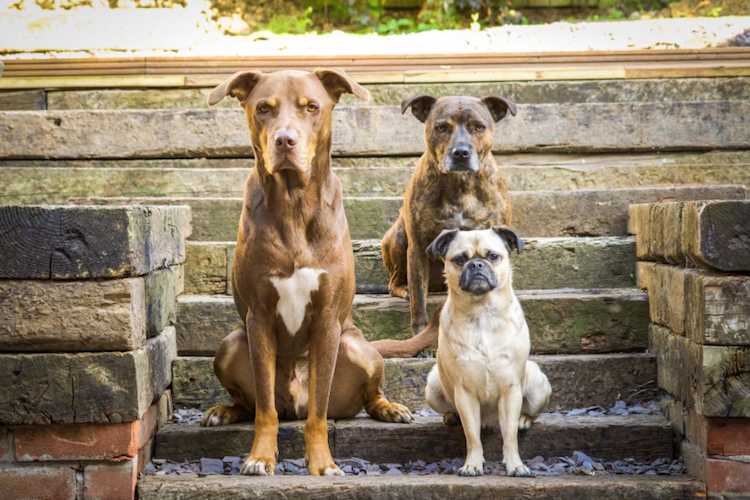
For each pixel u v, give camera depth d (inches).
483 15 363.3
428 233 159.0
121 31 274.4
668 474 121.3
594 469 123.6
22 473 114.2
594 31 274.4
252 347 124.8
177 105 224.8
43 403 112.3
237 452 131.0
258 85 122.8
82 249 112.0
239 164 207.3
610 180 199.8
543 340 154.4
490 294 119.6
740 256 112.2
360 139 207.3
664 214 140.9
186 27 285.0
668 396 138.6
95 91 223.8
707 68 223.0
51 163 203.6
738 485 113.0
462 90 223.0
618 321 154.3
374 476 118.3
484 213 160.2
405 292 168.2
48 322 112.3
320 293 123.8
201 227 179.9
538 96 223.1
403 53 244.5
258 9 365.7
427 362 147.6
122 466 114.8
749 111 203.6
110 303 113.0
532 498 112.5
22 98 221.9
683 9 365.4
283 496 112.7
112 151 204.5
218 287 167.8
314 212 123.3
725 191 181.0
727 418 113.0
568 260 169.3
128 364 113.3
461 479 115.6
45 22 271.6
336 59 228.5
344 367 135.1
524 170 200.4
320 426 124.3
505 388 120.6
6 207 111.3
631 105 204.4
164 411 140.2
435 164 158.2
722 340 111.7
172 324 151.5
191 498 113.1
